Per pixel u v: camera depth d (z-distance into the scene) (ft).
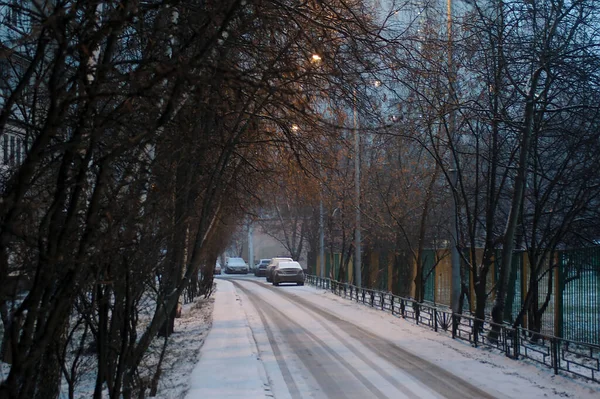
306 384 29.17
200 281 88.69
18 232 11.46
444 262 71.31
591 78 39.34
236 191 33.68
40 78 12.31
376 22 26.73
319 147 30.81
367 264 103.55
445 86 40.88
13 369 10.96
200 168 24.44
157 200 16.47
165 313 20.10
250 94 18.56
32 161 11.11
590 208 45.34
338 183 61.05
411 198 69.51
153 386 24.25
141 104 14.32
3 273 11.23
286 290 102.42
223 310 66.13
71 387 15.99
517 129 44.70
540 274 47.62
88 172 13.61
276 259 129.59
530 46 41.98
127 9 12.29
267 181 35.96
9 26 13.75
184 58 14.16
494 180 46.09
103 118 12.76
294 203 56.49
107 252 13.39
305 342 43.14
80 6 12.14
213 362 33.83
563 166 41.86
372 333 47.98
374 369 33.01
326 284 103.19
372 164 71.20
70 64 13.74
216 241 74.79
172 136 17.43
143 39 15.58
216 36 13.60
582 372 31.55
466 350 39.45
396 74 30.25
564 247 53.57
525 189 46.39
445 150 56.39
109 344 16.48
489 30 41.86
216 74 14.94
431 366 33.94
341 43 22.40
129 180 15.05
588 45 38.96
